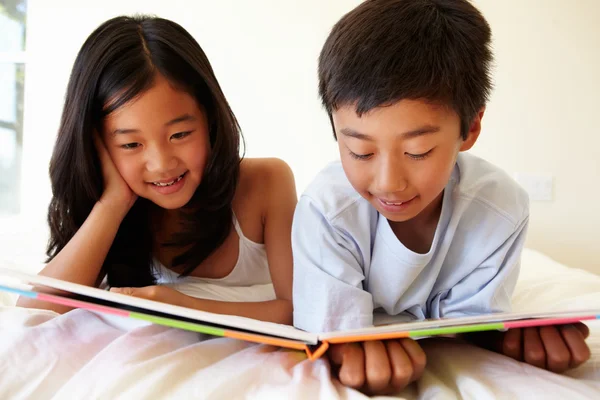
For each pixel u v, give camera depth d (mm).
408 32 670
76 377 575
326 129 2207
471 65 696
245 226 1109
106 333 692
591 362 682
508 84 2189
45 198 2291
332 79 689
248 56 2209
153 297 804
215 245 1078
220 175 991
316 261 787
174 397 545
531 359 656
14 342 621
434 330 588
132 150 881
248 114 2221
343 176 874
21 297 902
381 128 631
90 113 899
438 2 719
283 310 966
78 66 915
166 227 1111
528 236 2223
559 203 2219
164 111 852
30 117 2295
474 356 689
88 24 2258
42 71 2277
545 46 2178
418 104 625
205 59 969
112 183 980
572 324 679
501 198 853
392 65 645
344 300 756
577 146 2201
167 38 896
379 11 698
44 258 1403
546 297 1132
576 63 2180
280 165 1136
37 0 2264
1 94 2430
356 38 680
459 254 861
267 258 1090
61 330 673
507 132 2201
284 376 605
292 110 2213
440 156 659
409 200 687
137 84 843
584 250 2219
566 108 2191
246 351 674
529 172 2211
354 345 635
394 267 824
